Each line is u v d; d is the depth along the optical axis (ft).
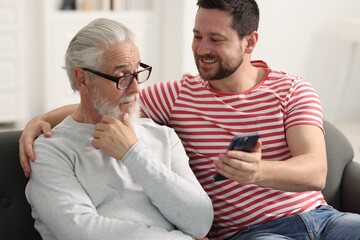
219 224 6.97
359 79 18.06
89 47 6.12
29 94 16.93
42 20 16.30
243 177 5.89
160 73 17.67
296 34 17.13
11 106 15.89
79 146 6.24
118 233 5.80
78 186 6.01
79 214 5.81
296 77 7.25
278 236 6.51
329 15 17.30
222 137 6.95
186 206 6.11
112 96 6.19
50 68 16.48
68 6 16.56
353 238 6.46
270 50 17.02
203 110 7.07
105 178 6.21
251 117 6.95
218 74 6.90
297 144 6.75
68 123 6.40
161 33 17.34
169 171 6.17
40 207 5.96
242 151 5.91
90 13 16.52
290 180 6.24
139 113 6.81
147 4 17.42
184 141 7.11
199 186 6.44
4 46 15.39
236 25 6.81
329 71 17.79
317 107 7.00
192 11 16.31
